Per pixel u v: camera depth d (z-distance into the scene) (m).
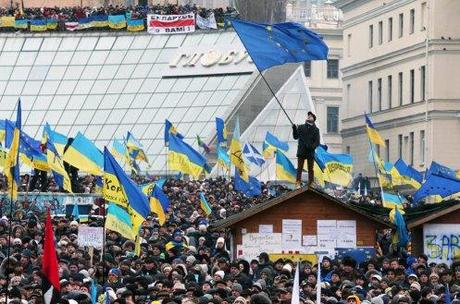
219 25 193.50
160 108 184.38
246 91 181.38
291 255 77.44
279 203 77.19
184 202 110.38
